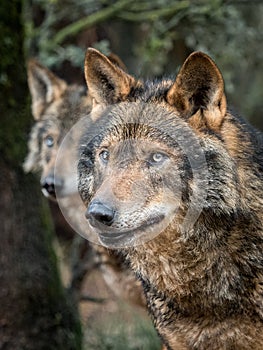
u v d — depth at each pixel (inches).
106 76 407.8
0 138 503.5
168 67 820.0
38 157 592.4
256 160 393.7
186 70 379.6
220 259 384.8
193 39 726.5
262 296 385.7
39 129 596.4
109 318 614.5
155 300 411.2
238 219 381.1
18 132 517.7
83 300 607.8
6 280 495.2
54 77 607.8
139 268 397.4
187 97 384.2
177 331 405.7
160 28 700.0
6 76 511.5
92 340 592.1
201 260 385.1
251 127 416.5
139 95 400.2
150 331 595.5
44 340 504.1
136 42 914.1
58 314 517.3
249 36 743.7
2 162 502.3
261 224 386.9
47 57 686.5
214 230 379.6
